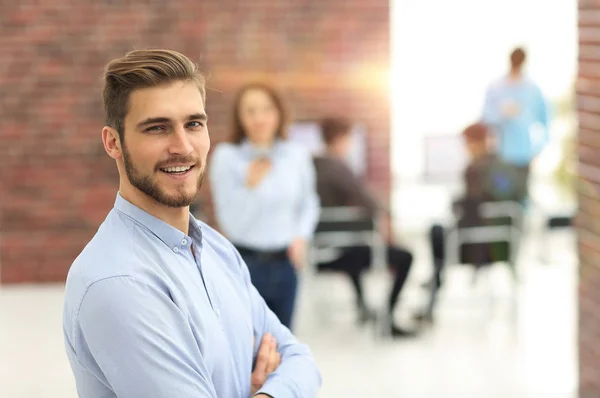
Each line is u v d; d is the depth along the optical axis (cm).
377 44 901
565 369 668
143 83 205
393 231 923
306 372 245
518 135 969
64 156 877
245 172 529
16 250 884
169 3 867
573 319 787
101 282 202
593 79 492
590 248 508
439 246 754
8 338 750
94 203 885
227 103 886
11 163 873
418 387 641
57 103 870
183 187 209
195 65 212
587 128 503
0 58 859
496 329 766
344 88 904
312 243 725
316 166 722
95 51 866
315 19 891
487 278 811
